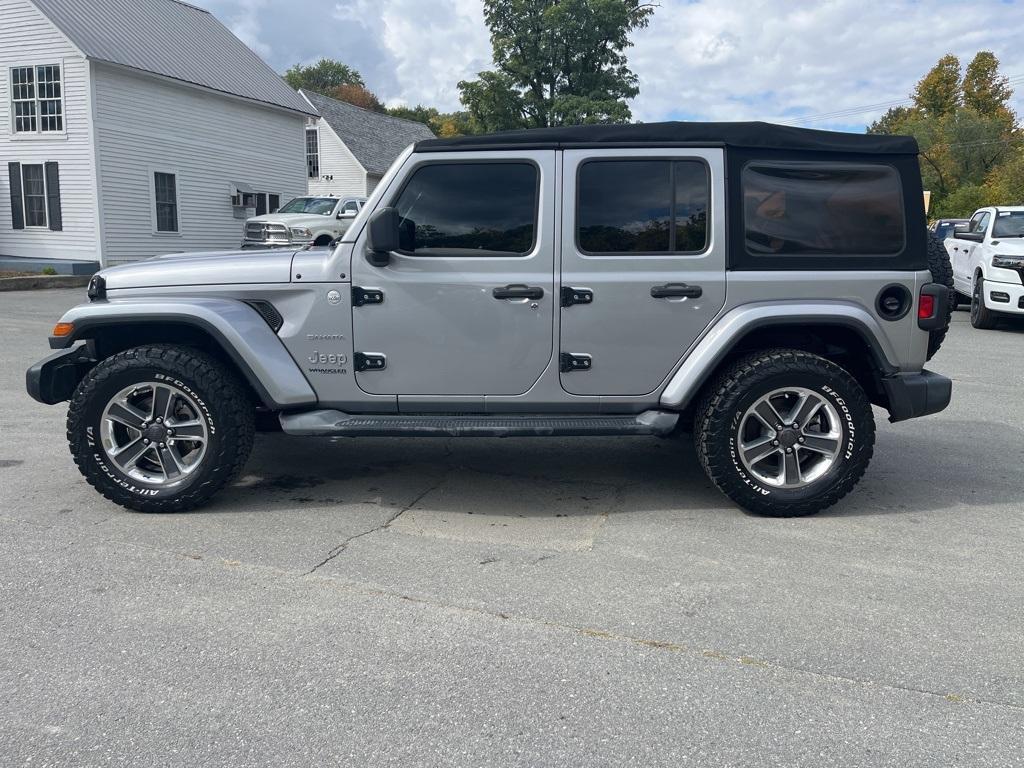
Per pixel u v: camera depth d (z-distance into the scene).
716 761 2.46
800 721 2.66
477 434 4.38
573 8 31.83
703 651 3.08
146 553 3.96
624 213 4.40
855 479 4.46
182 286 4.50
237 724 2.63
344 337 4.46
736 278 4.39
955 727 2.63
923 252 4.48
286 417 4.49
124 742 2.54
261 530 4.29
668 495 4.91
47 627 3.23
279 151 27.44
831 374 4.34
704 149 4.38
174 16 26.02
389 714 2.68
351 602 3.46
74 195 20.94
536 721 2.65
